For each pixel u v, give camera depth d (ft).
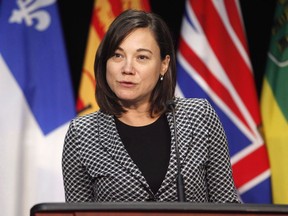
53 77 29.68
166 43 15.90
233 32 30.60
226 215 12.33
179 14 31.91
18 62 29.35
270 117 30.66
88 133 16.11
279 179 30.25
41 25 29.84
